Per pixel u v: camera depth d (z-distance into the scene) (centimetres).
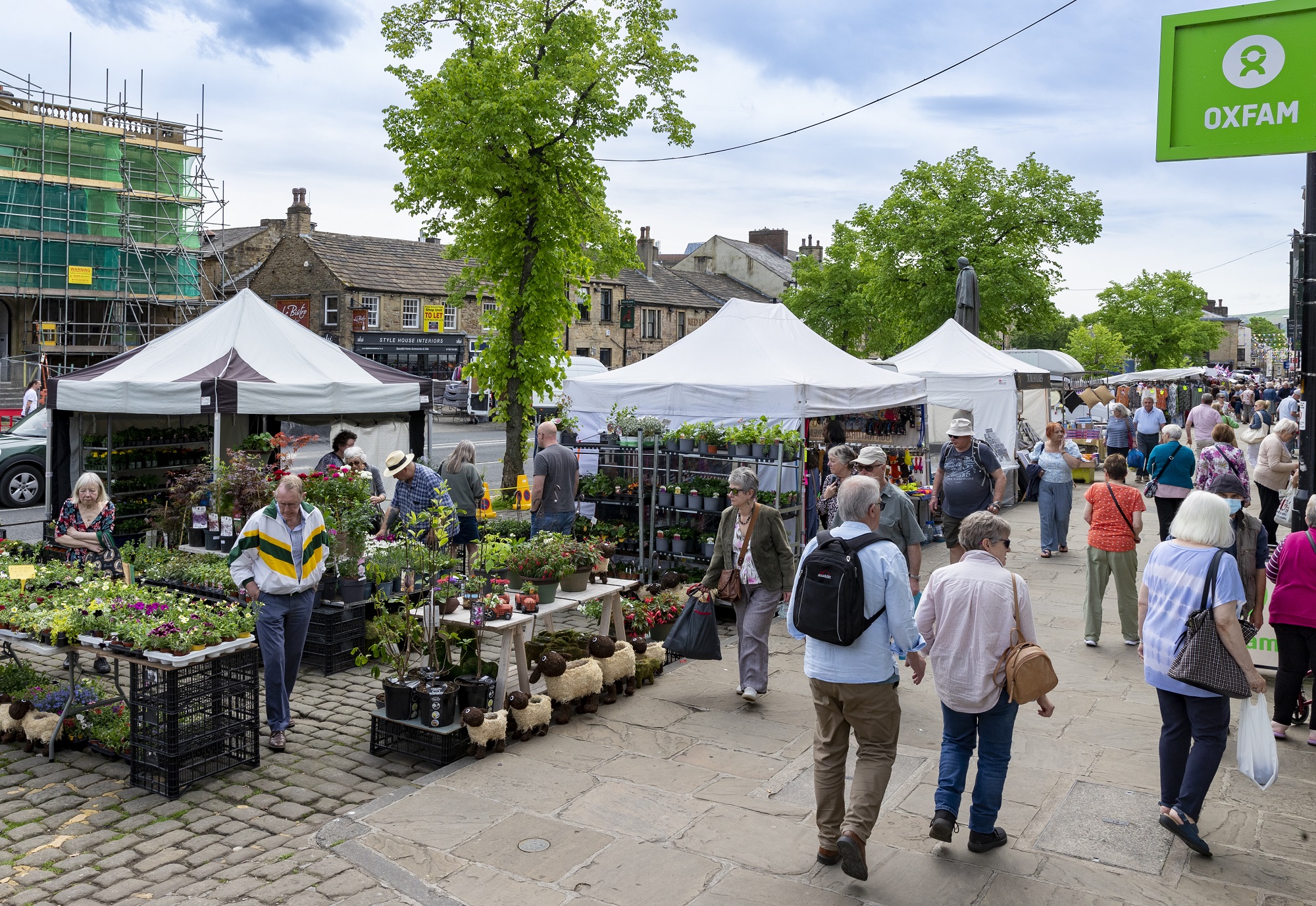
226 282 4472
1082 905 429
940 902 431
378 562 635
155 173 3803
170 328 3897
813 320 4872
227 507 899
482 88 1653
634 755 613
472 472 947
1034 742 634
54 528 950
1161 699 486
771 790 558
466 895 442
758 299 6469
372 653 638
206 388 977
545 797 549
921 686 756
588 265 1927
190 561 852
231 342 1093
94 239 3619
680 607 845
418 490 877
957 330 1878
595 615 764
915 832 502
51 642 597
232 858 482
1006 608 447
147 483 1225
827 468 1116
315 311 4262
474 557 809
